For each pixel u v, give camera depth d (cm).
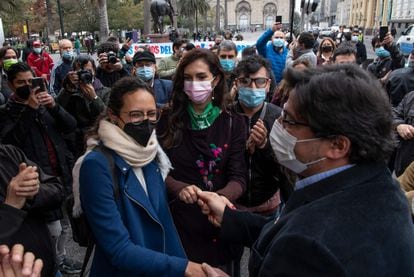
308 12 1144
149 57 436
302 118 116
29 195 169
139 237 172
